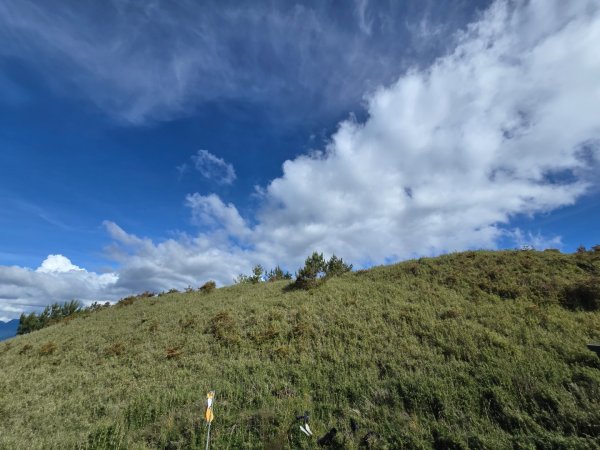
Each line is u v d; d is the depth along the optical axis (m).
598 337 11.05
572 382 8.41
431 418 8.12
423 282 19.11
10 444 8.79
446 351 11.38
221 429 8.48
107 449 8.40
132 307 27.11
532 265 18.69
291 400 9.43
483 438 6.95
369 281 21.48
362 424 8.16
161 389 11.70
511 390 8.54
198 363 13.50
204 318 19.02
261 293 23.39
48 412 11.02
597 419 6.93
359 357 11.66
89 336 20.20
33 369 16.19
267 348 13.92
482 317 13.67
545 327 12.37
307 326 14.88
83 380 13.76
